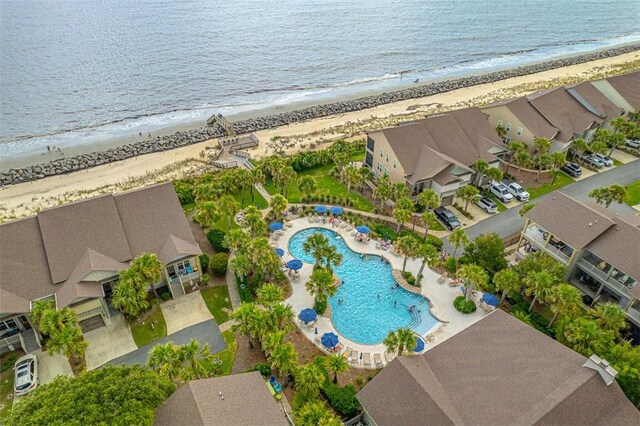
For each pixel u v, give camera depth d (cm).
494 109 7825
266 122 9406
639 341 4081
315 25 19538
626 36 18175
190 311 4462
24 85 11738
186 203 6278
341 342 4109
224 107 10725
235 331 4069
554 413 2741
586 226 4481
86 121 9769
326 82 12675
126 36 17012
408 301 4653
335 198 6341
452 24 19962
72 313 3725
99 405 2545
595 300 4419
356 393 3500
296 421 3058
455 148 6669
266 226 5662
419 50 15900
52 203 6456
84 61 13812
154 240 4638
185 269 4672
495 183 6581
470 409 2881
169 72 13050
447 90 11588
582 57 14425
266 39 16988
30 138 8912
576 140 7312
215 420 2622
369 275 4991
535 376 3022
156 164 7662
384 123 9388
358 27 19250
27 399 2750
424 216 5322
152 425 2641
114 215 4581
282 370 3344
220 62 14125
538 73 12950
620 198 5609
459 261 5078
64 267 4219
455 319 4388
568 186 6788
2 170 7588
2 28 18075
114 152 8012
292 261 4847
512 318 3631
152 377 2867
